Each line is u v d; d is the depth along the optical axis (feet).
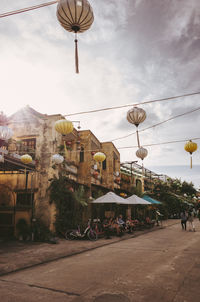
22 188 40.96
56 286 15.62
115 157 73.51
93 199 48.60
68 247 31.04
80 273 18.88
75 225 40.96
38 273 19.10
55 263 22.94
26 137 43.98
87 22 10.44
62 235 40.32
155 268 20.34
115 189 68.74
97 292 14.39
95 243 35.19
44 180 40.09
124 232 49.85
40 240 35.78
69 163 48.14
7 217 39.68
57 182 39.58
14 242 34.91
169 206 103.09
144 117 18.63
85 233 38.70
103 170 66.08
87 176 52.95
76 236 38.11
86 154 54.34
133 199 54.49
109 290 14.74
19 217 38.88
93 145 60.64
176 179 126.82
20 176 41.65
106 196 46.57
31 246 31.65
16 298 13.53
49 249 29.35
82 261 23.68
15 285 15.94
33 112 44.96
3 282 16.70
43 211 38.73
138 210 78.38
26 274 18.85
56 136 43.42
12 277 17.99
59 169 43.55
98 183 59.36
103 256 26.27
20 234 37.22
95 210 54.65
